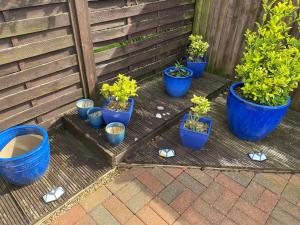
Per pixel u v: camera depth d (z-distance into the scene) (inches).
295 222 75.3
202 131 95.0
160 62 142.7
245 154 97.9
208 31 144.6
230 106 102.1
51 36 89.4
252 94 96.7
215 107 126.4
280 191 84.8
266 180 88.7
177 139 104.3
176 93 121.7
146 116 109.3
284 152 99.7
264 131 98.6
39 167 79.4
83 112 102.1
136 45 122.7
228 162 93.8
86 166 90.0
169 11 131.4
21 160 72.7
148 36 127.7
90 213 76.3
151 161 93.0
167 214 76.4
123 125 94.8
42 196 78.3
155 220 74.8
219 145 101.9
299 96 121.3
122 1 107.4
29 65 87.6
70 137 103.9
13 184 81.7
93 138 95.0
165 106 116.9
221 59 144.5
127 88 95.7
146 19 122.0
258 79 92.5
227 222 74.7
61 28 91.4
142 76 137.8
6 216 73.1
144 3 116.5
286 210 78.7
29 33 82.7
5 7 74.0
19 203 76.4
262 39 97.5
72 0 89.0
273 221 75.4
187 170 91.6
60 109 105.3
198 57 140.3
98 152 94.0
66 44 94.4
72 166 89.7
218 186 85.9
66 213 76.1
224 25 135.9
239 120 99.1
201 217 75.9
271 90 92.2
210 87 134.0
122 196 81.7
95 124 98.4
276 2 116.5
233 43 135.6
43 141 78.9
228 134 108.2
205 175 89.8
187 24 148.3
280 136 108.1
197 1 142.3
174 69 125.6
